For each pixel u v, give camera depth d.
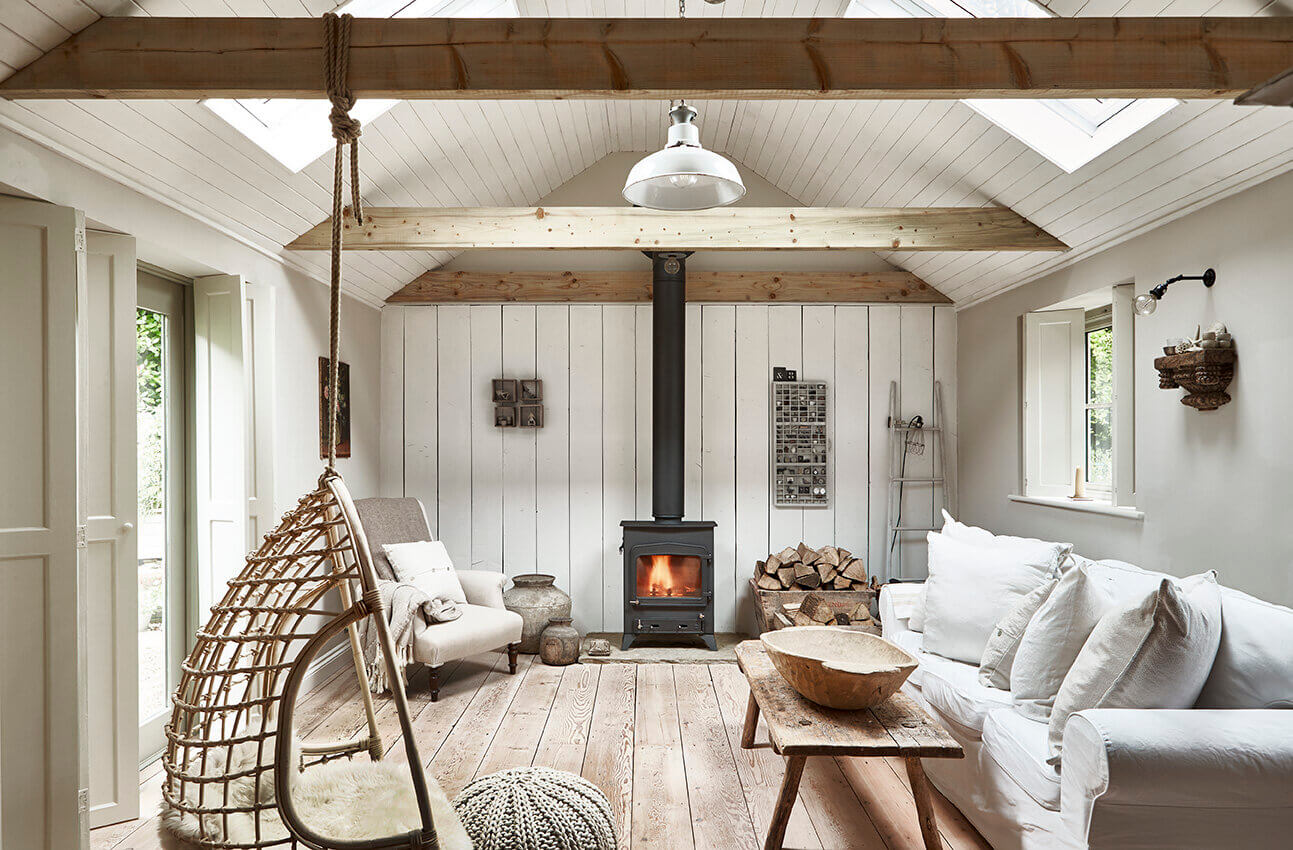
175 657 3.56
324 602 4.37
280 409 4.09
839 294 5.65
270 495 3.77
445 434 5.67
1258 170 2.77
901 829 2.70
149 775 3.16
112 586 2.78
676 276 5.30
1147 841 1.85
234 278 3.57
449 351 5.68
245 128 3.15
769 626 5.13
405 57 2.21
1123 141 3.04
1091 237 3.81
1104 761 1.83
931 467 5.66
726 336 5.68
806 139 4.70
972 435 5.38
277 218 3.76
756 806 2.86
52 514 2.44
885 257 5.69
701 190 3.11
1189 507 3.19
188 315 3.68
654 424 5.32
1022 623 2.73
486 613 4.46
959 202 4.33
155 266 3.43
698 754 3.35
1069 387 4.54
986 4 3.04
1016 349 4.76
